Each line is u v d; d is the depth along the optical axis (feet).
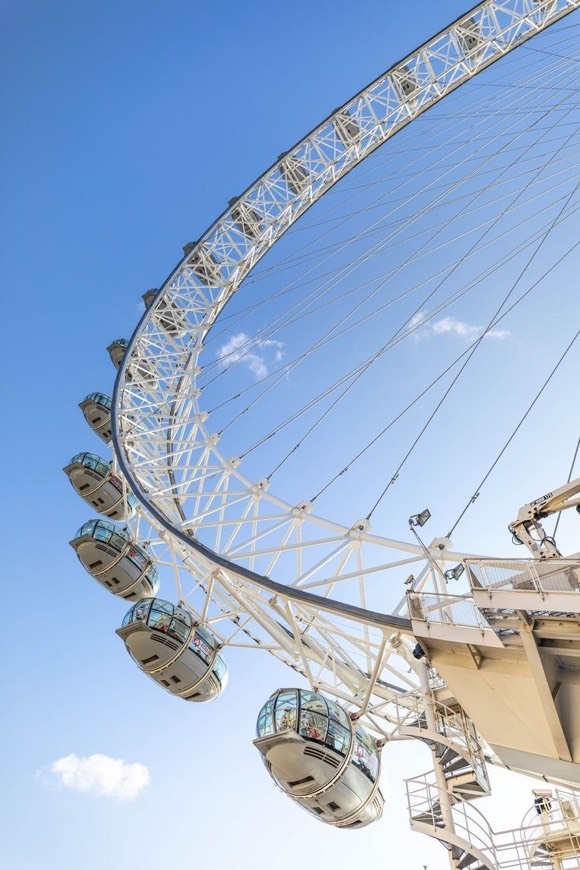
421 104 138.82
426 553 73.67
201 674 112.06
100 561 140.15
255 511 102.78
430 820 67.26
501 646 55.21
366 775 82.69
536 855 73.26
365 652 83.46
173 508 126.21
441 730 72.18
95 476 155.02
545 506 61.46
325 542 85.15
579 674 54.08
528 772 59.88
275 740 79.20
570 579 51.21
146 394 135.33
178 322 145.07
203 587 110.32
